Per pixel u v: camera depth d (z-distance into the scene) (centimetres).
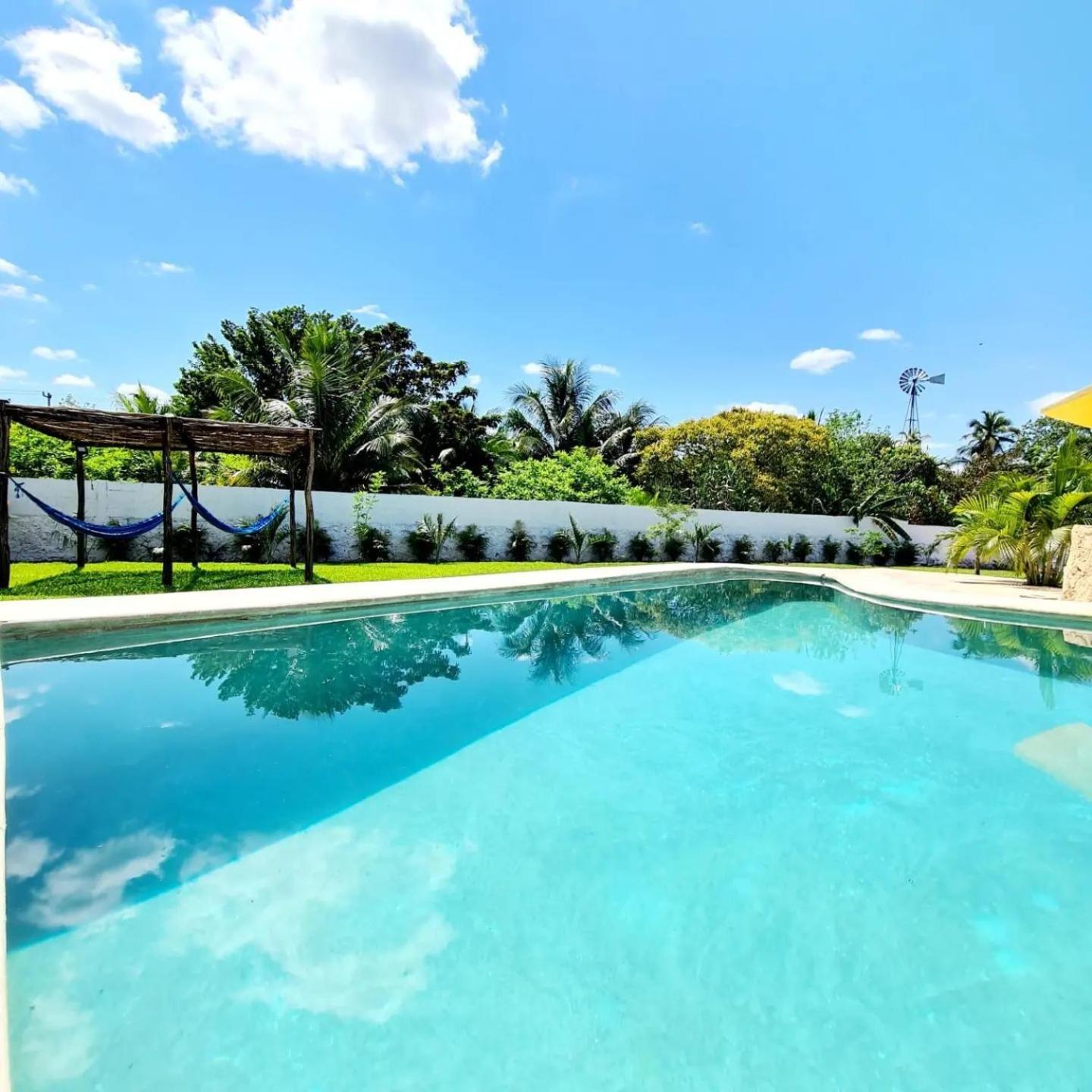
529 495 1702
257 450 1105
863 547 1817
